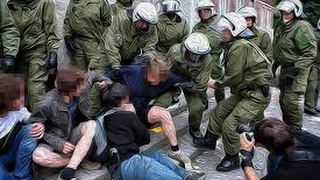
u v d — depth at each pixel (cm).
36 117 439
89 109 471
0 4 494
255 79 509
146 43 548
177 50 528
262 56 507
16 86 424
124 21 533
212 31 641
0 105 421
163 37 612
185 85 532
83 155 445
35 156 435
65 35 601
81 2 586
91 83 476
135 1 681
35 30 525
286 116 659
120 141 455
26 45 525
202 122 667
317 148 341
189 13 811
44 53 533
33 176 440
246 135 391
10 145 432
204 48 513
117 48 531
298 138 346
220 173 541
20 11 520
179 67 529
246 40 504
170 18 617
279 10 651
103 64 570
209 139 584
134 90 512
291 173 334
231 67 506
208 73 534
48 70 531
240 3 1023
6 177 412
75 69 466
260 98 514
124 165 430
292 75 647
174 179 413
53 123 448
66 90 445
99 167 472
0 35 500
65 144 442
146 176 415
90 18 582
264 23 1173
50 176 456
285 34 653
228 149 537
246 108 517
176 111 643
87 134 449
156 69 505
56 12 615
